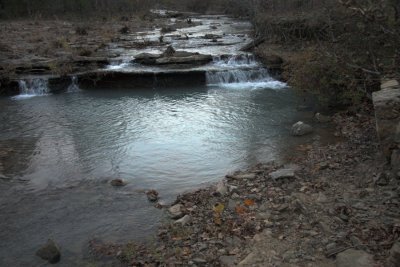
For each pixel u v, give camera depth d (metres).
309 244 5.75
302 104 14.82
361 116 11.95
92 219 7.47
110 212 7.70
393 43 8.33
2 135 12.60
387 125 7.70
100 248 6.50
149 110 14.99
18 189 8.86
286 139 11.27
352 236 5.69
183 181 9.00
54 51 23.83
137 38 30.64
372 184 7.27
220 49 25.00
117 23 42.78
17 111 15.45
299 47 20.95
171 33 34.00
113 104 16.08
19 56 22.33
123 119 13.95
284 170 8.51
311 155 9.65
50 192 8.70
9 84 18.34
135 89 18.75
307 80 13.55
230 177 8.76
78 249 6.55
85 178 9.37
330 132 11.48
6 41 28.05
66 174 9.61
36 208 7.99
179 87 18.95
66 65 20.11
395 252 4.88
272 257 5.57
